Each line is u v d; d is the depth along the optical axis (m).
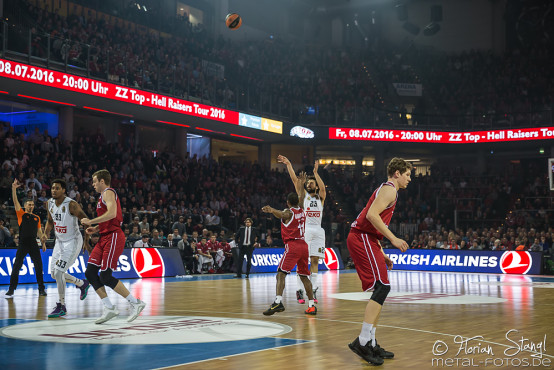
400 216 27.92
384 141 29.19
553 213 26.62
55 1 23.12
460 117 30.17
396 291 11.86
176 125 25.66
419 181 30.70
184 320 6.80
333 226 25.33
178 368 4.14
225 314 7.45
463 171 32.06
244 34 32.91
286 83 30.09
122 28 24.66
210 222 21.16
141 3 26.64
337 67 32.56
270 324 6.49
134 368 4.13
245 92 26.02
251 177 26.77
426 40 35.97
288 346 5.07
